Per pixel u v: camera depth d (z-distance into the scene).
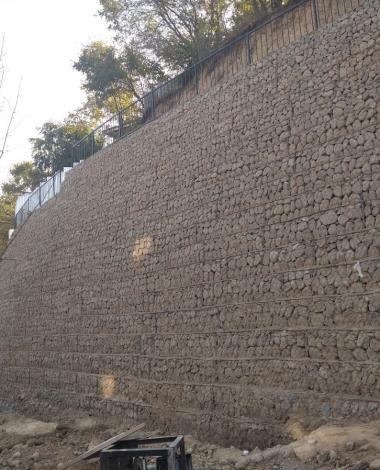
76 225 21.23
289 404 10.51
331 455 7.88
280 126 12.16
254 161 12.68
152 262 15.73
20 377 23.19
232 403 11.87
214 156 14.05
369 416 9.06
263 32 15.19
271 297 11.48
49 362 20.95
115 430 14.78
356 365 9.50
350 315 9.83
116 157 19.27
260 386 11.34
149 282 15.70
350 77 10.76
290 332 10.88
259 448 10.70
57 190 25.80
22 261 26.42
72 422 16.97
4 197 48.78
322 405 9.86
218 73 16.23
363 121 10.28
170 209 15.41
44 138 41.03
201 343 13.20
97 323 18.19
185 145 15.34
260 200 12.26
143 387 15.05
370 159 10.00
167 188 15.77
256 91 13.12
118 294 17.23
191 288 13.89
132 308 16.31
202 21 26.41
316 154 11.11
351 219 10.14
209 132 14.45
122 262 17.36
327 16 13.13
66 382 19.36
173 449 6.34
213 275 13.22
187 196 14.78
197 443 12.06
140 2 27.91
